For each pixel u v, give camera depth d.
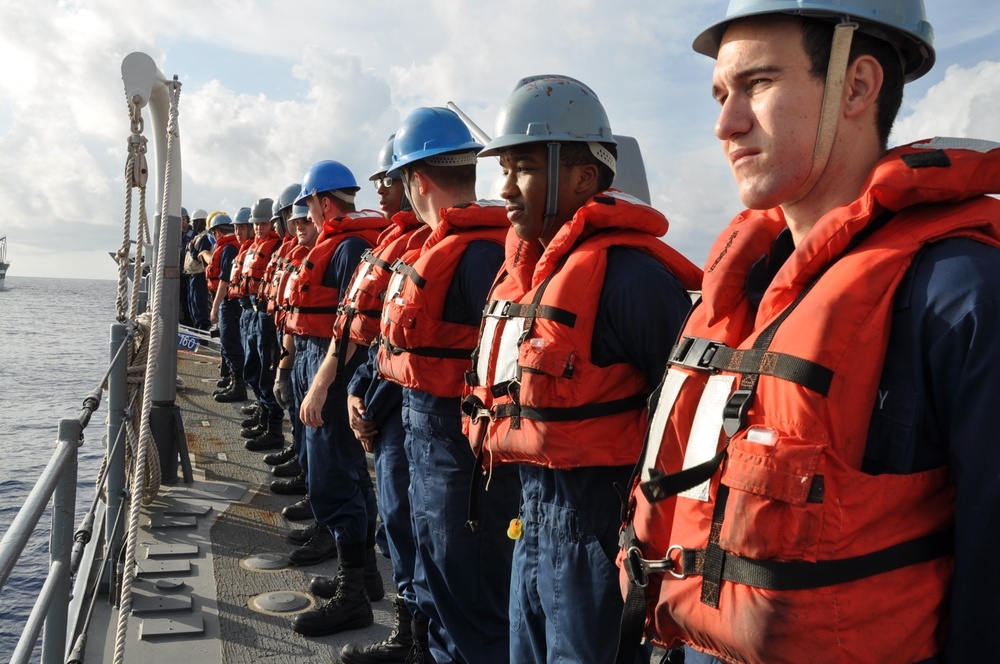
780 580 1.01
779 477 1.01
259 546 4.62
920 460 1.03
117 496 4.13
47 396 58.34
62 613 2.43
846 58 1.10
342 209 4.88
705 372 1.26
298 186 7.21
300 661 3.38
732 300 1.29
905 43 1.15
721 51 1.19
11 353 88.00
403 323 2.71
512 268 2.29
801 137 1.12
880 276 1.03
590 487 1.97
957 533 0.96
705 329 1.31
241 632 3.59
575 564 1.98
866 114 1.16
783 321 1.12
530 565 2.13
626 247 2.07
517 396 2.06
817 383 1.03
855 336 1.03
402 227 3.86
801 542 1.00
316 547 4.41
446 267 2.73
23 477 31.94
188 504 5.27
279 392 5.70
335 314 4.76
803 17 1.10
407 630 3.36
